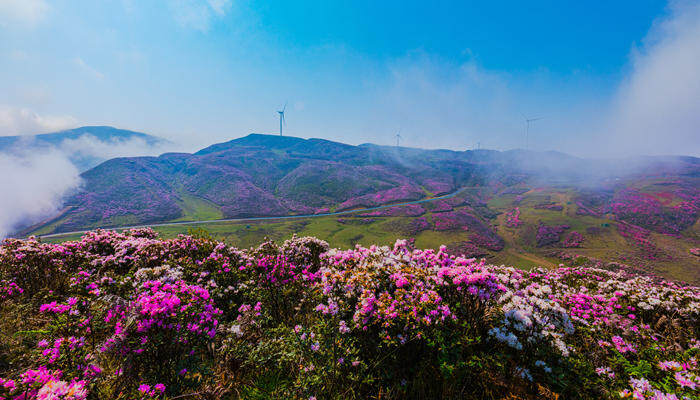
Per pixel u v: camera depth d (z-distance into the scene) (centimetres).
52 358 336
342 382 362
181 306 392
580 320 547
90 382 324
